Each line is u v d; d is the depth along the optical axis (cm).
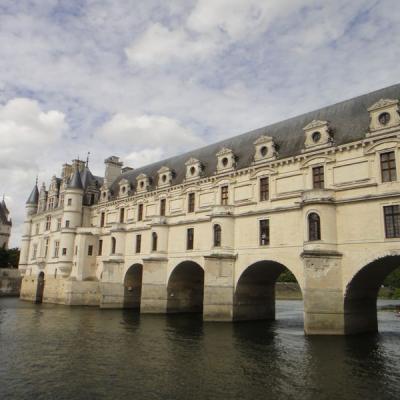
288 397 1712
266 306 4400
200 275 5241
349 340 2956
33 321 4147
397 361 2345
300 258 3450
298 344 2819
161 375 2034
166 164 5841
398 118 3022
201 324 3922
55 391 1773
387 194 2962
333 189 3281
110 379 1961
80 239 6328
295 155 3659
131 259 5541
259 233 3866
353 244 3100
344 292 3070
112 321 4172
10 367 2188
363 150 3191
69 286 6075
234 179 4228
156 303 4838
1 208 13562
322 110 3962
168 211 5069
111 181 6994
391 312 5975
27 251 8269
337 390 1811
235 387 1841
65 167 7506
